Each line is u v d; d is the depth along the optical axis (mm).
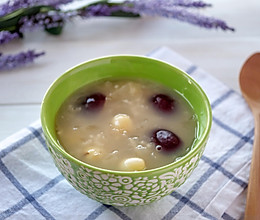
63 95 345
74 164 285
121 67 362
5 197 338
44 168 358
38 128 376
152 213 331
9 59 450
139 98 356
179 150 322
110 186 288
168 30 509
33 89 445
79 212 331
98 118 341
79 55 479
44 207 333
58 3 474
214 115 403
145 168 311
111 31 507
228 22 514
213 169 361
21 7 458
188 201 340
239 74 428
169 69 353
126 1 486
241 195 351
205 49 485
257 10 532
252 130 392
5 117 416
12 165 355
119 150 320
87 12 488
